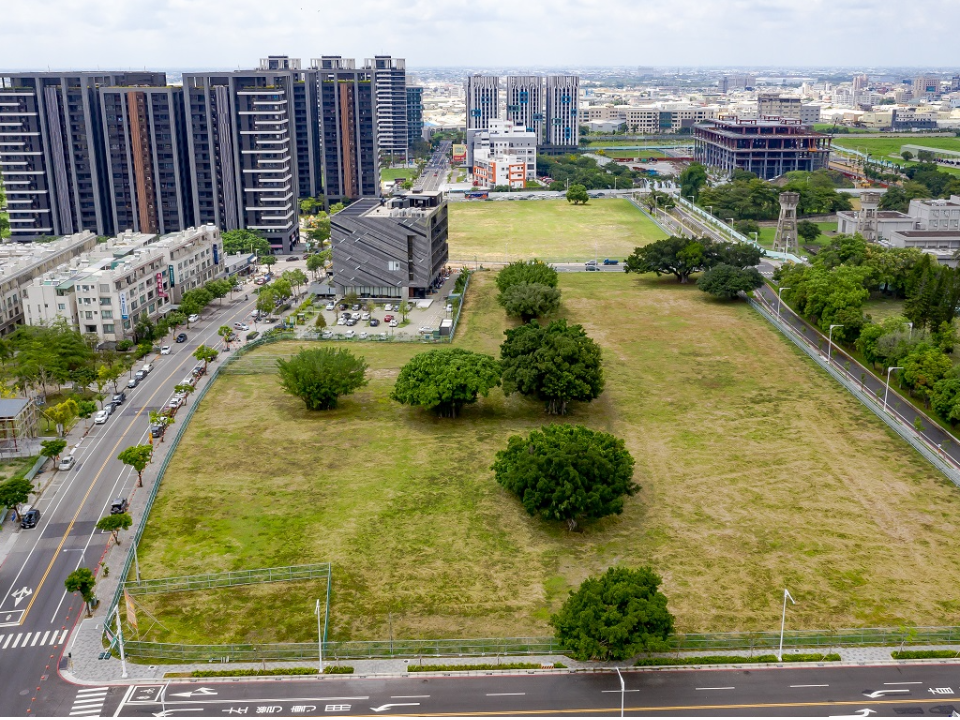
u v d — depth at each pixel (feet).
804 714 352.90
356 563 464.24
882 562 460.14
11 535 495.00
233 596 436.76
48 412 625.00
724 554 469.57
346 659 388.57
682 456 591.78
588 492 486.38
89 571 419.54
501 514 516.32
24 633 408.26
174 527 501.56
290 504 528.22
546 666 382.42
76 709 357.82
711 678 374.43
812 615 415.64
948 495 534.78
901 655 384.88
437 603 428.97
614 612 375.25
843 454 594.24
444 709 357.41
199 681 375.45
